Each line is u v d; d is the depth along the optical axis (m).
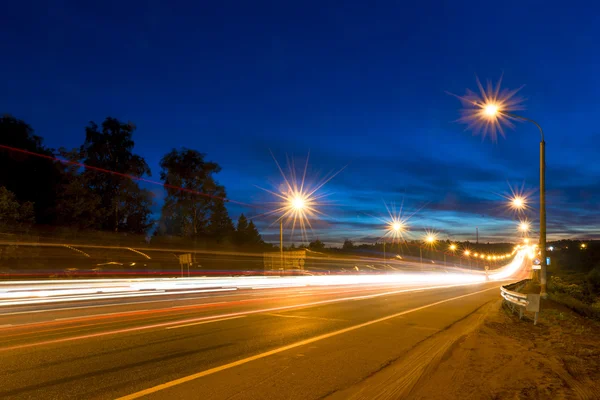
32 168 40.16
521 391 6.29
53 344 9.23
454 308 18.45
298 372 7.32
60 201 41.56
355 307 17.98
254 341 9.98
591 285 50.12
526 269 140.50
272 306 17.75
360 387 6.52
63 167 42.72
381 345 9.80
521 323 14.00
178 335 10.55
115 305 17.36
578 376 7.20
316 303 19.39
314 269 67.88
